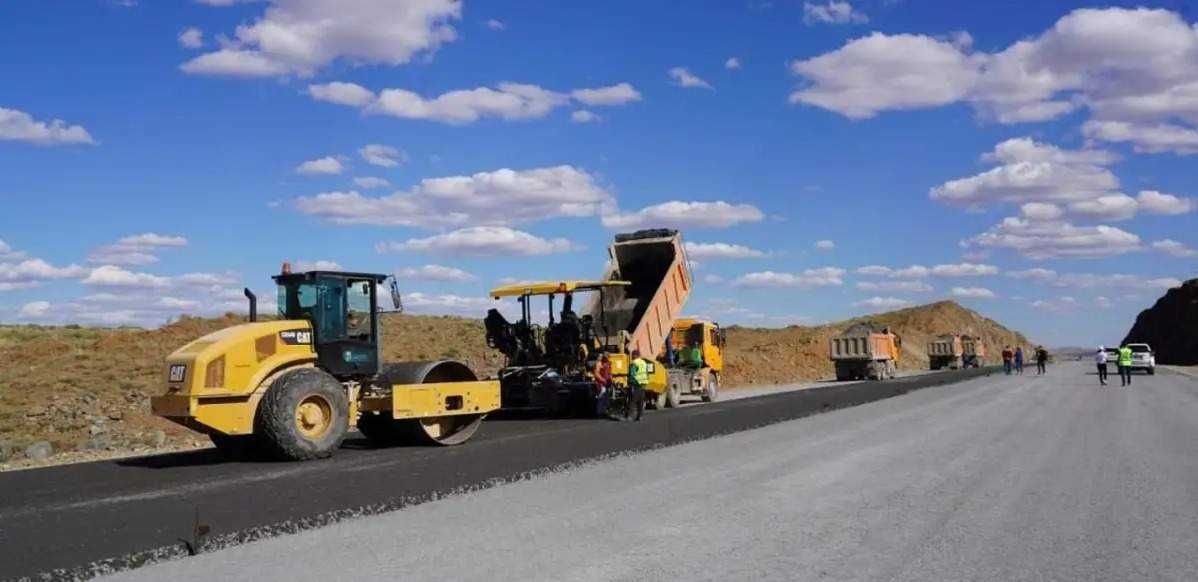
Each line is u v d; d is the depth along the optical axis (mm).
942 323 124062
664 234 26859
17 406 24703
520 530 8742
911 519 9109
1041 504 9844
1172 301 127938
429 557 7711
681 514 9445
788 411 23219
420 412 15805
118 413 24312
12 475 12797
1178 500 10023
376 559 7660
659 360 27656
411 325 51938
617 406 22500
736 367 52719
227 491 10961
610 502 10172
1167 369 63062
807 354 62500
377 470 12695
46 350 33125
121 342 34156
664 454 14367
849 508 9711
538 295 23766
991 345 131250
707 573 7102
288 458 14102
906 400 27438
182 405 13422
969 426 18719
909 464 13039
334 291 15469
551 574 7105
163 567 7469
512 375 23078
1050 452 14281
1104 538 8203
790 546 7988
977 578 6918
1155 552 7680
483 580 6969
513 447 15531
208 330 36844
